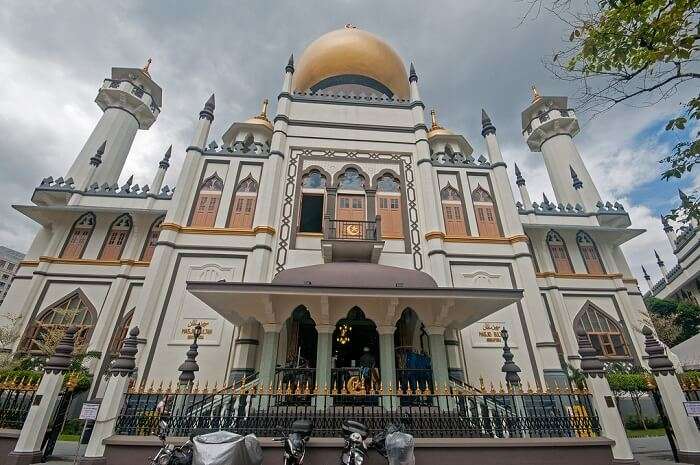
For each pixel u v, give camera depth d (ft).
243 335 43.93
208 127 60.80
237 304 33.50
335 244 47.24
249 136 82.28
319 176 57.52
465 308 34.96
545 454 23.68
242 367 42.11
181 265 49.16
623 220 68.85
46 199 62.49
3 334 49.39
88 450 22.58
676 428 26.32
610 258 64.75
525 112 93.04
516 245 54.39
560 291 61.26
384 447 22.56
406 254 52.31
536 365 46.98
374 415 25.21
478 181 61.00
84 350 50.72
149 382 41.91
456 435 24.68
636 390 49.08
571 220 67.67
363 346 47.47
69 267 56.80
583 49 22.26
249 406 25.26
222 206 54.44
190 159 56.49
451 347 46.16
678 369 55.47
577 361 55.36
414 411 28.07
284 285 30.78
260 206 53.31
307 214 59.67
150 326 44.88
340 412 26.53
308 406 29.12
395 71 76.48
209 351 44.55
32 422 25.22
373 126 62.28
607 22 21.13
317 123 61.41
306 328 47.57
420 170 58.59
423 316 34.27
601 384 26.16
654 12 21.06
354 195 56.08
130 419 24.39
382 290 31.07
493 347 48.24
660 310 93.76
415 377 34.32
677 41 20.45
